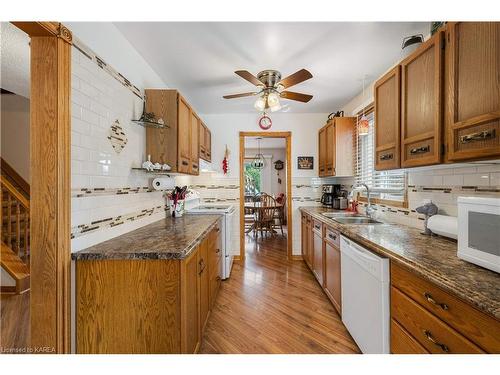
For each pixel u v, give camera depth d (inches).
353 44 76.9
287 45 77.5
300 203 153.0
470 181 57.8
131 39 73.9
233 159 153.4
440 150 49.4
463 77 44.2
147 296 51.6
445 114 48.6
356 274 67.7
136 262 51.7
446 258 47.1
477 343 32.8
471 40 42.6
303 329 78.5
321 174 144.9
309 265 128.3
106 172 62.8
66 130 48.3
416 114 57.4
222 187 153.4
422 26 67.9
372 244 58.7
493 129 38.9
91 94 57.1
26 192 145.3
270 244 188.9
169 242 59.6
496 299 31.3
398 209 87.7
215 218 102.3
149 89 86.1
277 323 81.8
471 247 42.3
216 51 81.0
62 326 47.9
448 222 58.1
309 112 151.4
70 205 49.4
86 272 51.4
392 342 52.3
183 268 51.7
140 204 81.7
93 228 57.2
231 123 153.8
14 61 72.9
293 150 153.3
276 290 107.3
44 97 46.8
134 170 77.7
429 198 71.9
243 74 79.1
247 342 72.2
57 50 46.8
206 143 135.9
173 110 85.4
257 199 259.6
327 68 93.0
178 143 85.4
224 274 118.3
